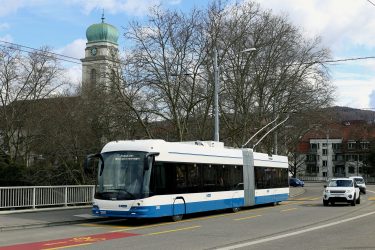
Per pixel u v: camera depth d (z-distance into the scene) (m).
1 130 48.62
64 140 37.44
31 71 50.66
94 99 38.47
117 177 19.45
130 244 13.29
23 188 22.20
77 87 48.75
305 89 49.12
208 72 39.69
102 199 19.36
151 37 36.94
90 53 74.75
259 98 47.50
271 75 47.03
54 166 36.94
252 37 44.56
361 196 46.72
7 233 16.20
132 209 18.75
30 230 17.19
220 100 42.94
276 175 32.16
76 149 37.06
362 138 130.00
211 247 12.62
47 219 19.75
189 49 38.50
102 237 15.02
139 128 38.19
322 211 26.31
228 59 42.78
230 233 15.95
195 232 16.30
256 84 46.59
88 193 25.83
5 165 34.56
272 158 31.78
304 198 43.06
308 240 14.12
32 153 46.53
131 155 19.62
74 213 22.22
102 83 37.12
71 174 35.66
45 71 50.66
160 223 19.84
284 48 46.97
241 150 27.47
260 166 29.66
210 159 23.83
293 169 101.94
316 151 137.12
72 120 38.03
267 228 17.55
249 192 27.67
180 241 13.90
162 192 19.83
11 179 34.00
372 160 116.50
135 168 19.34
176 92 38.16
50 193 23.66
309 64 48.66
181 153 21.52
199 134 42.59
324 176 135.00
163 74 37.25
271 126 48.34
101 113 37.47
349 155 131.88
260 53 45.69
